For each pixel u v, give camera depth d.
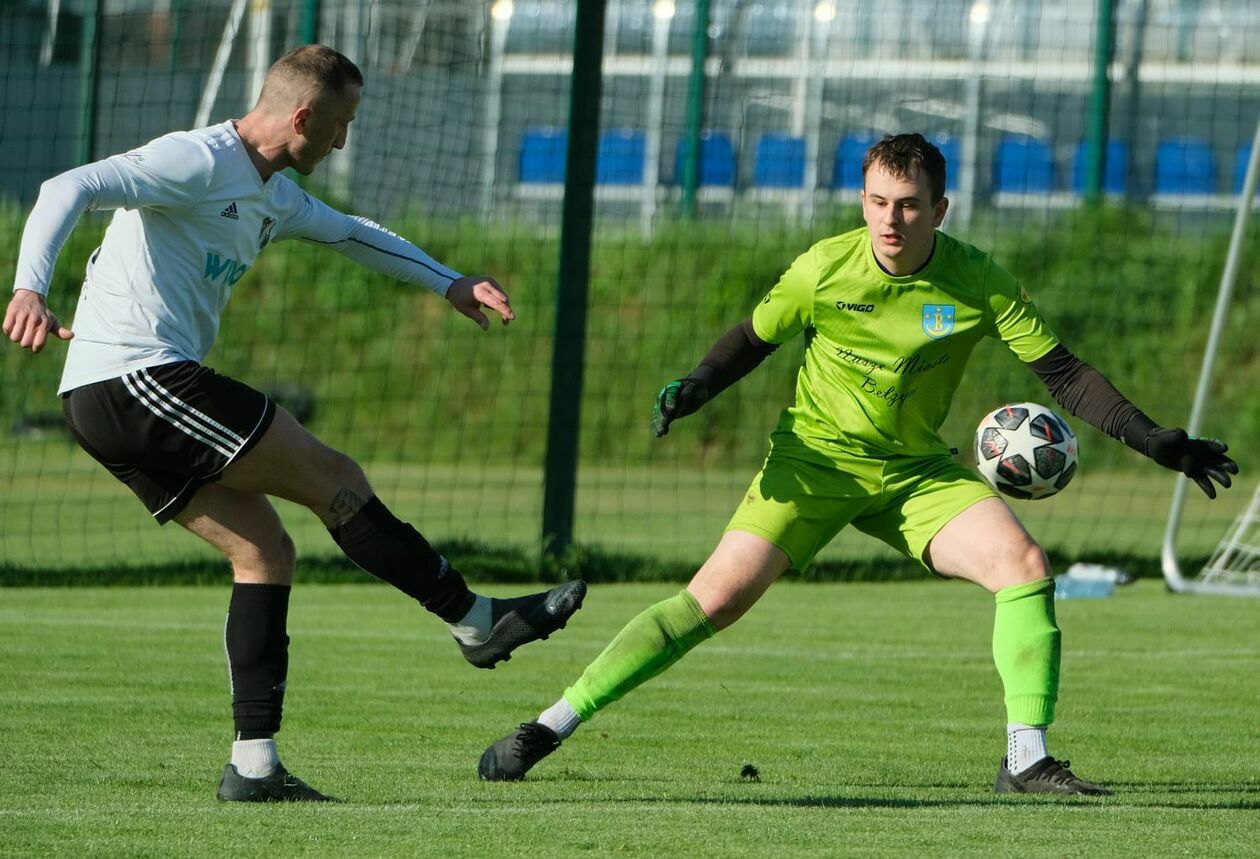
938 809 14.23
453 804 14.34
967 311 16.08
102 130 67.19
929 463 16.58
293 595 35.34
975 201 73.75
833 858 11.88
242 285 71.38
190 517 14.58
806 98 77.88
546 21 76.38
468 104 69.50
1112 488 61.28
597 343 70.12
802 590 37.78
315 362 70.06
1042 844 12.50
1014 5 80.31
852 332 16.16
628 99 78.56
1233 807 14.74
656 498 58.06
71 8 65.31
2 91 65.44
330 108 14.58
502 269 71.69
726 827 13.09
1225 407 65.25
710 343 69.56
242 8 64.00
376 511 14.52
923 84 79.44
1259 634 30.19
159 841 12.34
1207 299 67.75
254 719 14.51
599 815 13.64
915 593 37.22
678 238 72.12
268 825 13.02
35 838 12.43
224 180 14.18
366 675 24.22
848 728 20.08
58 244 13.16
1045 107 79.62
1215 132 78.56
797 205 74.19
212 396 13.99
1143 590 37.94
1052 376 16.19
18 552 41.88
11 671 23.77
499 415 69.44
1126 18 80.56
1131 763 17.81
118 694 21.77
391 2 66.81
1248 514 40.28
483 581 37.59
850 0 79.06
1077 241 68.75
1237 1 80.31
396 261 15.90
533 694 22.58
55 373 68.19
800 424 16.56
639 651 15.80
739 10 77.38
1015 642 15.87
